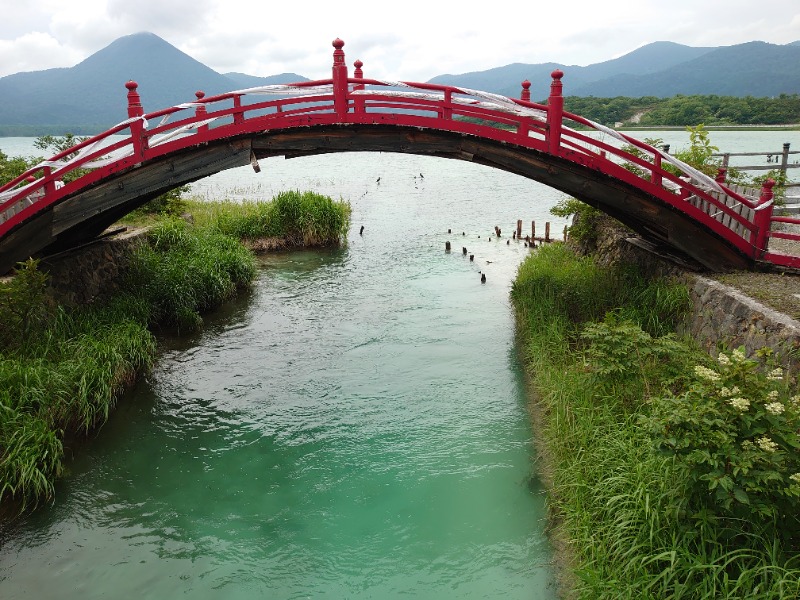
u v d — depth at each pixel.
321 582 6.01
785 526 4.68
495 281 16.73
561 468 7.27
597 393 8.18
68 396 8.62
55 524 6.96
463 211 29.34
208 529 6.88
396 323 13.53
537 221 26.38
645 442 6.43
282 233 21.00
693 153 13.69
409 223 25.98
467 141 10.27
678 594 4.58
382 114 9.89
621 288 11.75
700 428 4.82
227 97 9.97
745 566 4.64
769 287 8.98
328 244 21.47
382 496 7.37
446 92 9.96
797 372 6.50
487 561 6.18
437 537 6.59
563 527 6.50
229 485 7.71
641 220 10.41
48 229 10.16
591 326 8.47
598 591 5.09
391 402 9.83
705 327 9.05
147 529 6.89
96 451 8.49
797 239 9.88
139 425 9.23
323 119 9.91
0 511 7.06
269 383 10.64
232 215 21.97
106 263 12.85
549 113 9.87
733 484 4.43
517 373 10.77
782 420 4.59
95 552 6.50
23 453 7.21
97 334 10.30
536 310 12.18
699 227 10.12
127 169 10.00
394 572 6.10
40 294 9.44
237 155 10.15
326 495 7.44
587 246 15.95
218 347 12.27
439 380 10.57
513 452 8.22
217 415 9.54
